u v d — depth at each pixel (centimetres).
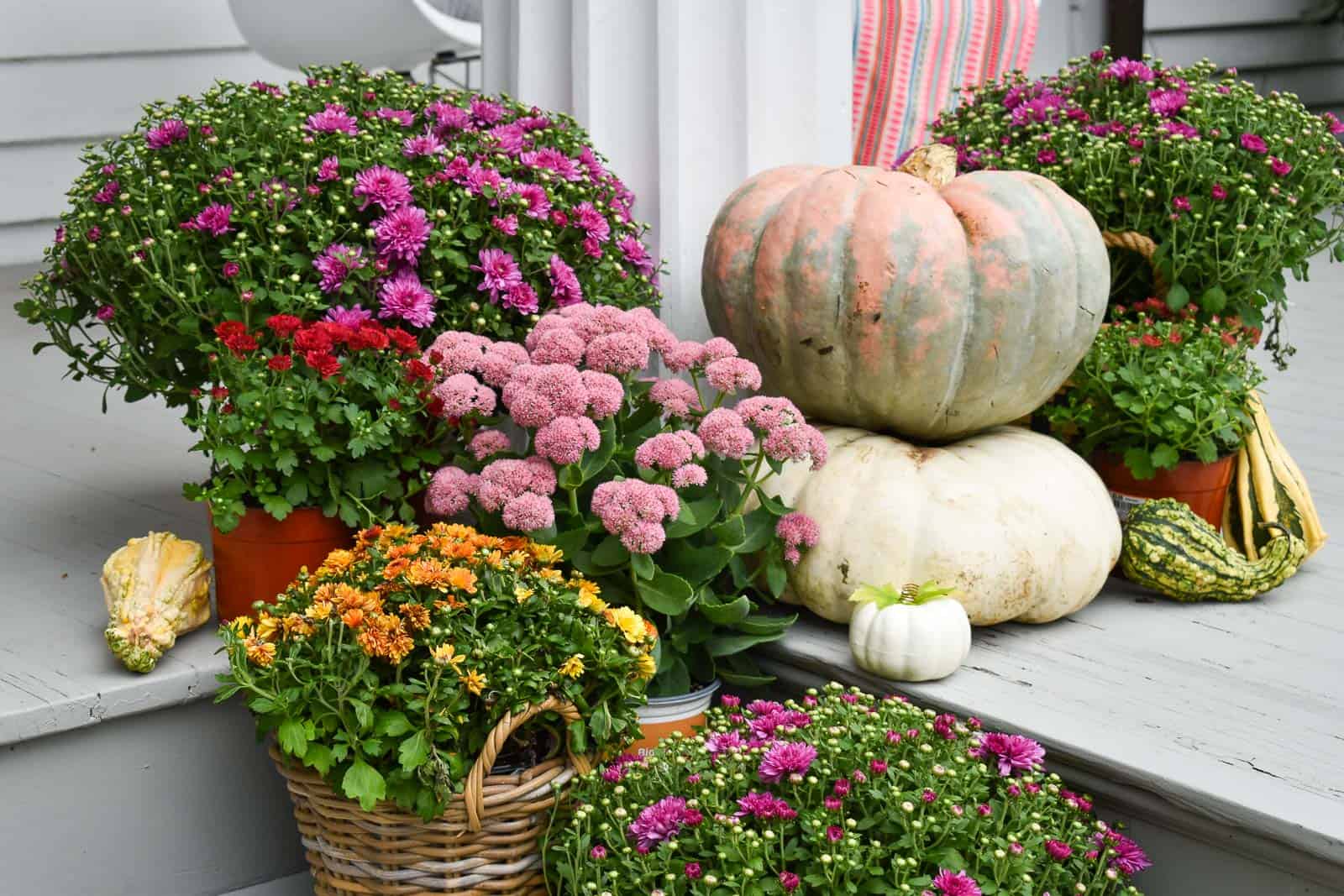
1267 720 214
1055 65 619
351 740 188
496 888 198
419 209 231
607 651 200
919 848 180
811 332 245
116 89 555
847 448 248
